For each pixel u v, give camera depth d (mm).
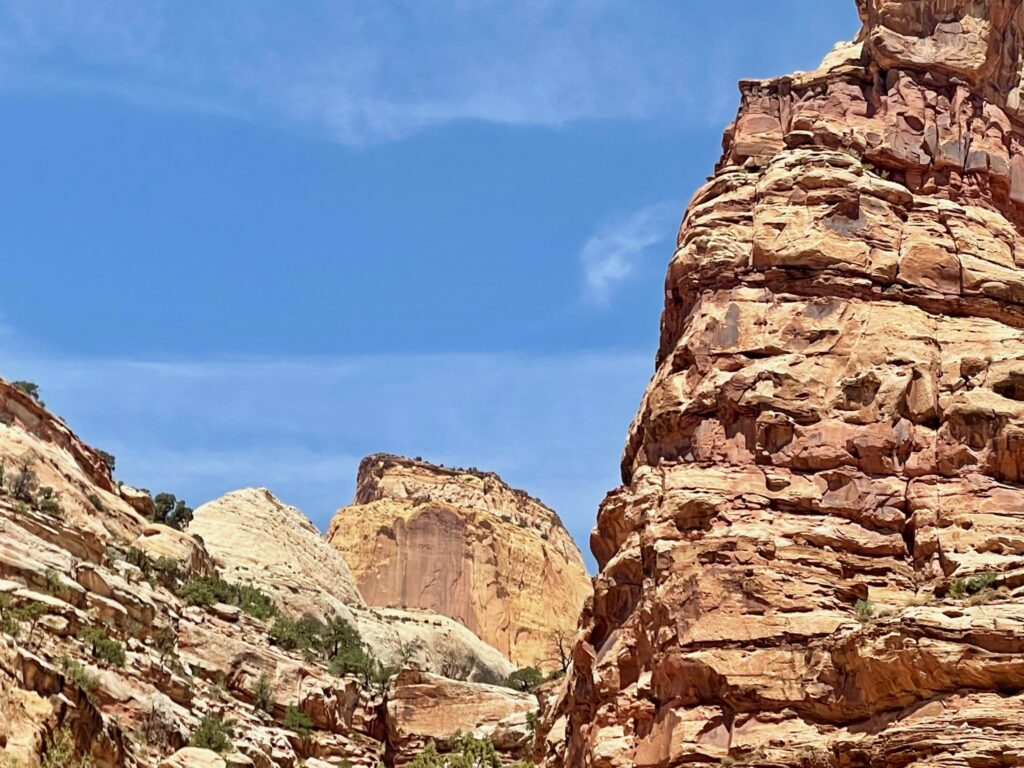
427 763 80625
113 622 74188
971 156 67812
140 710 67750
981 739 47625
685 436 61125
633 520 60156
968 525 56750
